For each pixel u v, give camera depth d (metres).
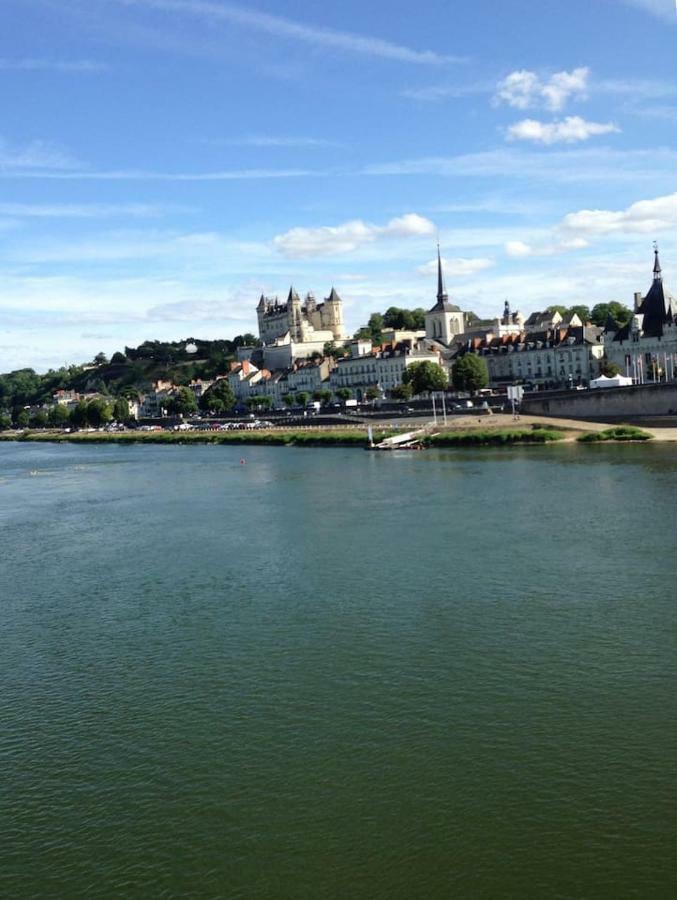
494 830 33.06
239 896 30.31
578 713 41.38
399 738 40.09
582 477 108.75
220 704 44.72
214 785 37.22
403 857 31.86
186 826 34.50
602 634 50.66
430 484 111.81
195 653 51.81
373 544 76.25
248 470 147.62
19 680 49.34
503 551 70.62
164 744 41.00
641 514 82.06
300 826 34.00
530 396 198.88
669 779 35.59
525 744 38.88
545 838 32.44
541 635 51.09
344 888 30.41
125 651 52.97
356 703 43.81
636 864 30.80
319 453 175.50
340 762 38.34
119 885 31.31
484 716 41.66
